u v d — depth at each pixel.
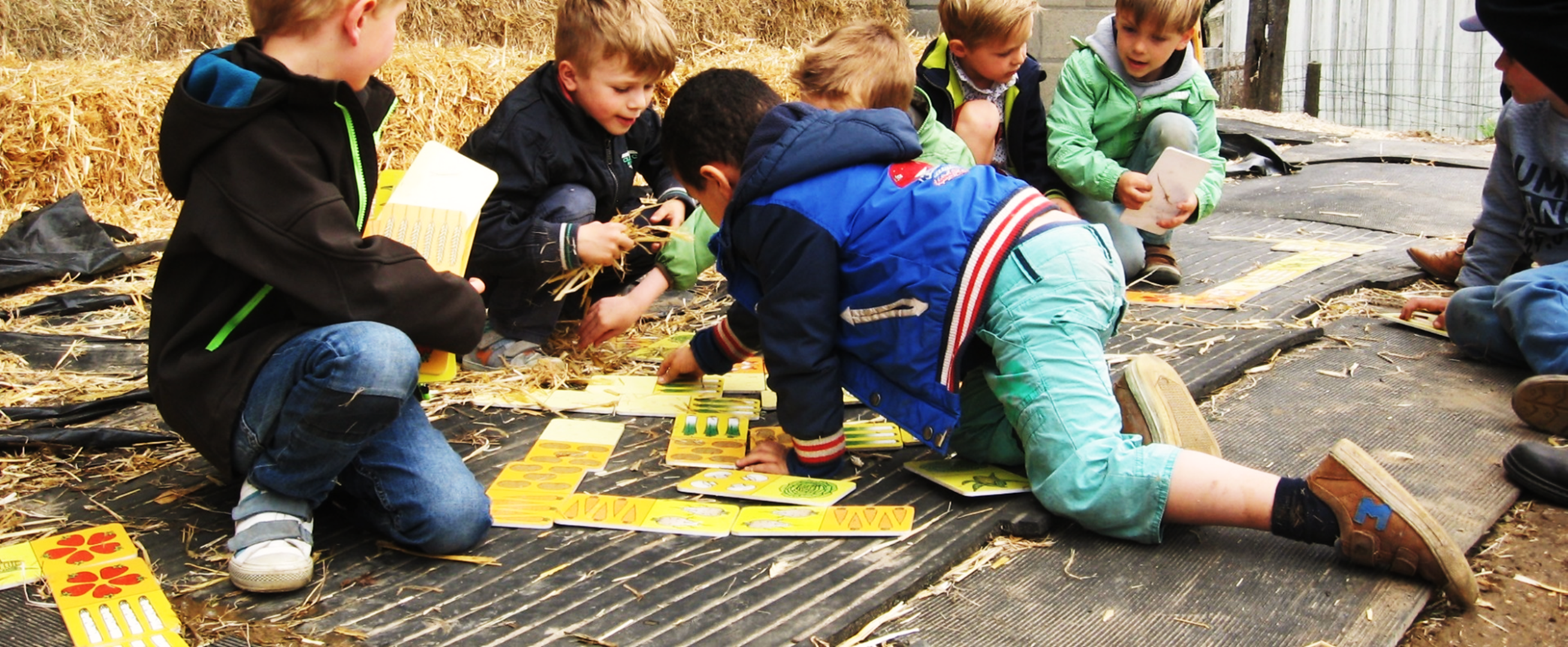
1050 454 1.95
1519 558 1.96
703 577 1.80
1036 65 3.65
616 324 2.81
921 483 2.16
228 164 1.75
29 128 4.29
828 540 1.92
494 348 2.84
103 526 1.96
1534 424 2.42
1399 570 1.80
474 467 2.26
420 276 1.85
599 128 2.91
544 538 1.95
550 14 6.83
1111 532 1.92
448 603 1.74
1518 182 3.00
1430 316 3.17
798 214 2.04
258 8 1.82
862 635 1.67
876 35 2.83
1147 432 2.06
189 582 1.79
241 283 1.82
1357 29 10.05
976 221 2.01
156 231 4.28
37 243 3.77
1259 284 3.52
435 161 2.19
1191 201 3.25
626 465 2.27
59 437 2.31
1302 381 2.73
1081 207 3.61
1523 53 1.93
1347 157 5.82
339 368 1.72
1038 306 1.97
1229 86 8.80
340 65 1.86
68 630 1.64
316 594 1.77
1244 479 1.84
